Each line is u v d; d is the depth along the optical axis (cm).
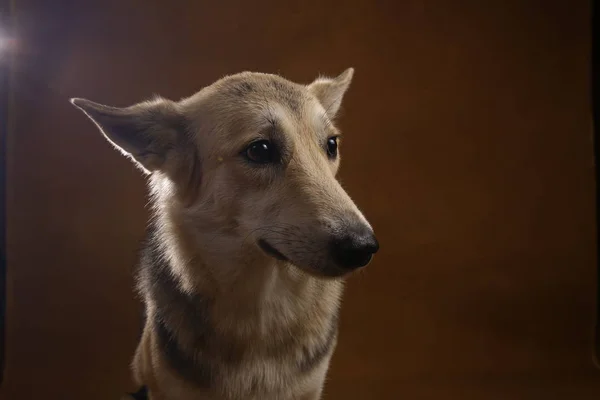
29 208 110
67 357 110
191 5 108
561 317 114
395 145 113
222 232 68
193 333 71
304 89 74
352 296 113
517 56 112
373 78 112
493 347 111
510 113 113
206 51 109
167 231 73
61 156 109
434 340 112
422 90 112
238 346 71
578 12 111
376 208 113
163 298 73
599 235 113
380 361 109
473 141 113
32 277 111
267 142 66
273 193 65
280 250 64
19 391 104
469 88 112
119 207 111
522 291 114
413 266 114
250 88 70
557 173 114
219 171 68
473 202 114
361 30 111
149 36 108
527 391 102
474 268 114
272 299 70
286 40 111
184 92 110
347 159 113
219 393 71
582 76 112
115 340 111
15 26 106
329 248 61
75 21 107
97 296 112
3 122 108
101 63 108
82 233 111
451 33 111
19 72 107
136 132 72
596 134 113
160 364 72
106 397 103
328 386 104
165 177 73
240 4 109
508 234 114
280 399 73
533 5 111
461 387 104
